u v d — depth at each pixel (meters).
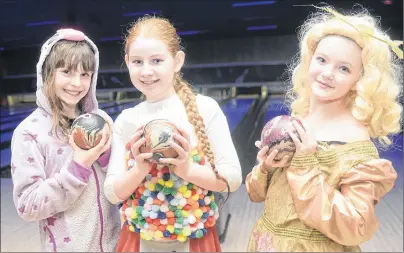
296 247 1.12
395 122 1.19
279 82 10.39
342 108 1.20
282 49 10.09
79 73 1.37
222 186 1.22
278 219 1.17
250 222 2.64
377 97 1.14
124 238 1.30
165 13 8.64
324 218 1.04
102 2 8.33
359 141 1.12
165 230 1.17
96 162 1.40
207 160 1.21
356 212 1.04
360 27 1.12
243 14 8.73
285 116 1.15
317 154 1.12
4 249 2.27
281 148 1.08
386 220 2.79
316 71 1.14
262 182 1.26
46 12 8.62
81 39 1.40
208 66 10.49
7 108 10.07
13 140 1.39
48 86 1.37
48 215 1.32
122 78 10.41
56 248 1.39
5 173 4.35
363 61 1.13
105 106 9.55
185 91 1.30
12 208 3.08
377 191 1.08
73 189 1.29
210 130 1.27
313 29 1.21
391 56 1.20
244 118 7.62
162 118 1.11
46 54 1.37
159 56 1.17
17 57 10.77
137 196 1.20
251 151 5.00
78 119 1.27
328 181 1.09
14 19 8.79
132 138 1.10
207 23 9.26
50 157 1.37
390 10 7.63
